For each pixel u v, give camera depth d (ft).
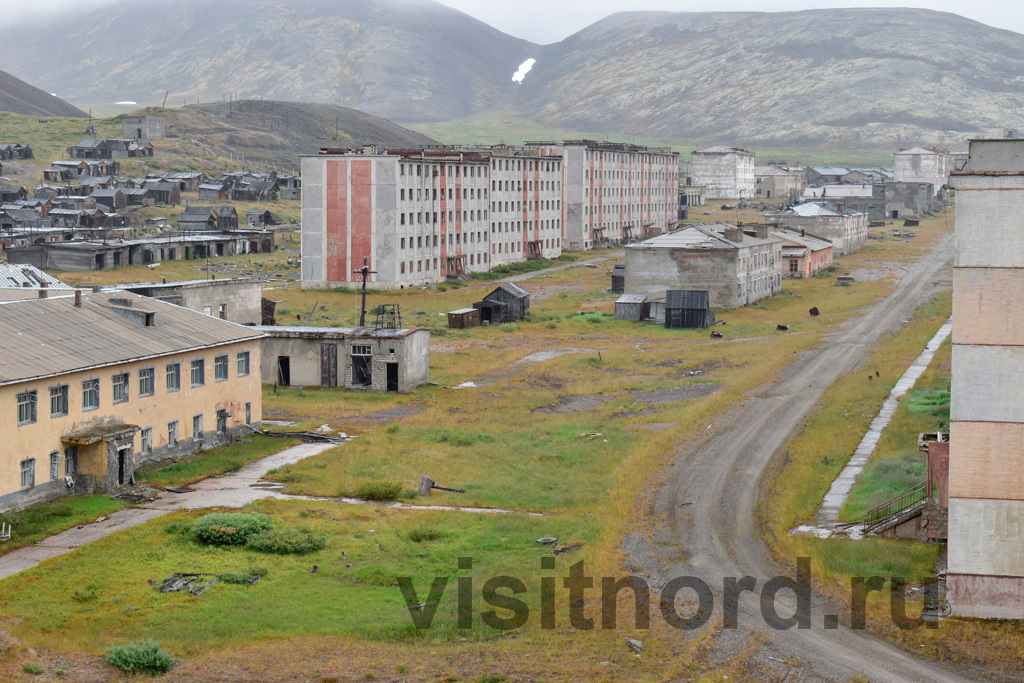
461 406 249.75
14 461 158.40
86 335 184.65
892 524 148.46
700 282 400.26
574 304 429.79
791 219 585.22
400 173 447.83
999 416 120.78
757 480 178.60
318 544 146.30
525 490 176.65
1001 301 120.06
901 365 282.36
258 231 576.61
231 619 121.08
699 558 140.46
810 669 107.24
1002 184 119.03
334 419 235.81
